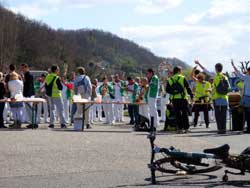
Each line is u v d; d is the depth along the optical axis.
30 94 21.30
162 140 16.20
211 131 20.48
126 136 17.22
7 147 14.02
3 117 21.56
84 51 125.31
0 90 20.02
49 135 16.97
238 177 10.52
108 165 11.76
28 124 22.23
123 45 134.88
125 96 26.97
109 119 25.81
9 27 93.25
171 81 19.30
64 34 121.00
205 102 22.56
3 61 89.31
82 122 19.80
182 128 19.33
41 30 108.19
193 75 22.91
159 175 10.68
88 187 9.50
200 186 9.59
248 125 19.64
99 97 21.86
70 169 11.23
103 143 15.16
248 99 19.53
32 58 102.00
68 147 14.20
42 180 10.09
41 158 12.46
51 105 21.05
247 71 19.59
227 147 10.01
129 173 10.89
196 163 9.95
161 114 27.16
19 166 11.47
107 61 123.44
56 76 20.95
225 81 19.34
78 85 20.94
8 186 9.52
